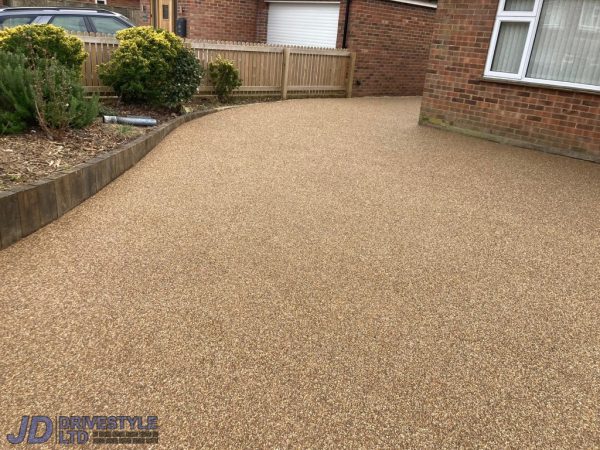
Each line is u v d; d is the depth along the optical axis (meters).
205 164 5.72
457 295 3.21
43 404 2.11
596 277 3.60
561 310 3.12
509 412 2.23
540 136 7.69
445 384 2.38
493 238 4.20
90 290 2.97
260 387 2.27
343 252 3.70
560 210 5.01
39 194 3.71
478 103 8.33
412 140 7.86
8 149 4.64
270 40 15.06
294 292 3.09
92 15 9.59
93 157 4.81
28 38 6.54
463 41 8.32
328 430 2.06
